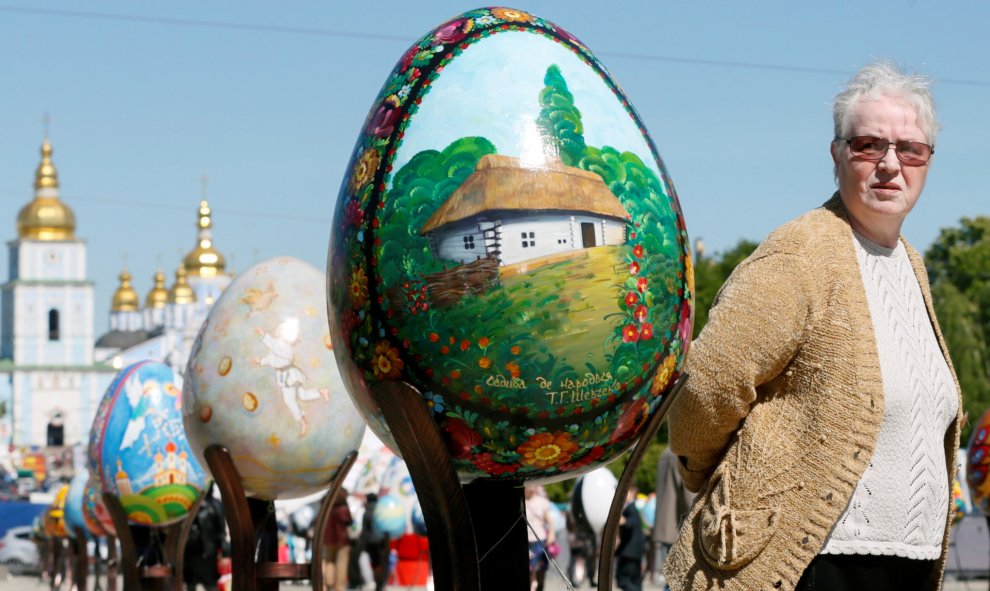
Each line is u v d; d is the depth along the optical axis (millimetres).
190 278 128875
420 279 4805
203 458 9008
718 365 4707
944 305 50031
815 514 4645
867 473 4707
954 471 5047
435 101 4961
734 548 4656
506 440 4875
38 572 43344
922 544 4793
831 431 4672
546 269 4742
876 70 4949
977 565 26500
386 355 4887
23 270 131750
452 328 4770
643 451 5082
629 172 4953
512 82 4945
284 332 8797
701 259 69312
